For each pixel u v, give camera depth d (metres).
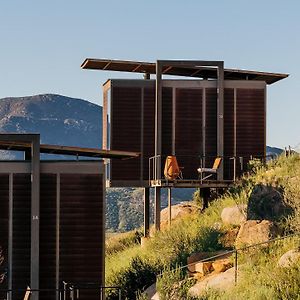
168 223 43.97
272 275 23.67
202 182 41.41
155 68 44.78
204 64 42.56
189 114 42.72
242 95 43.16
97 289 25.50
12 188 25.48
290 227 28.84
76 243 25.70
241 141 43.09
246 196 35.41
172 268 31.03
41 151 28.02
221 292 24.86
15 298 25.34
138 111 42.84
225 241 32.34
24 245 25.44
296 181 31.55
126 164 42.84
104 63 43.62
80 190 25.77
